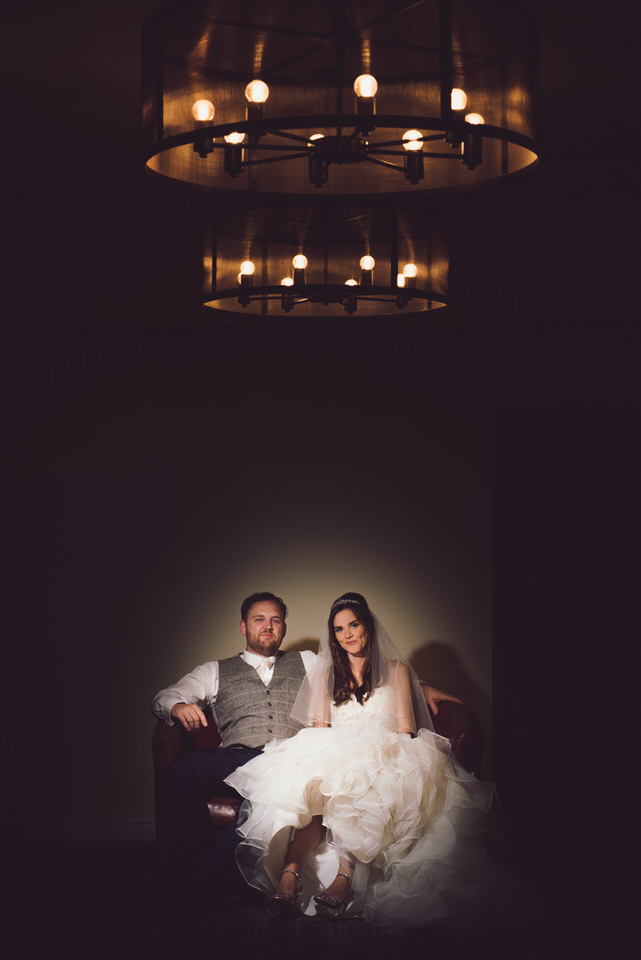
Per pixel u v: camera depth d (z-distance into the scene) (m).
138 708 4.79
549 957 3.21
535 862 4.47
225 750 4.03
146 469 4.84
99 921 3.57
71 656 4.80
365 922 3.53
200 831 3.72
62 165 4.42
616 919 3.62
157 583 4.82
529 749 4.77
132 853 4.52
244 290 3.17
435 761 3.81
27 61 3.35
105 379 4.86
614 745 4.76
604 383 4.81
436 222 3.19
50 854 4.50
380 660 4.20
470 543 4.83
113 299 4.66
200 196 4.66
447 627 4.81
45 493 4.83
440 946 3.30
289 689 4.28
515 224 4.61
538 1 2.90
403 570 4.82
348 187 3.04
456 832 3.69
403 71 2.20
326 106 2.33
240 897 3.69
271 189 2.93
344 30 2.13
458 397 4.84
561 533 4.82
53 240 4.67
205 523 4.83
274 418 4.85
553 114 3.83
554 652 4.80
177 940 3.37
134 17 3.02
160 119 2.22
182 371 4.86
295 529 4.83
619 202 4.59
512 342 4.84
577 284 4.59
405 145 2.60
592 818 4.72
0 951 3.26
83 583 4.82
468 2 2.14
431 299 3.13
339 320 3.73
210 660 4.80
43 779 4.77
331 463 4.84
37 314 4.66
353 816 3.59
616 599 4.80
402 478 4.84
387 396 4.85
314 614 4.81
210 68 2.20
